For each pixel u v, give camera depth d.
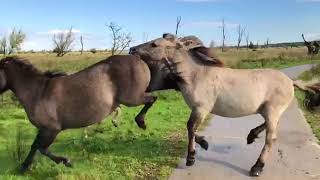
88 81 3.90
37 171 3.91
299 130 5.96
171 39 4.23
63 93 3.87
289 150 4.88
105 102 3.92
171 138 5.51
